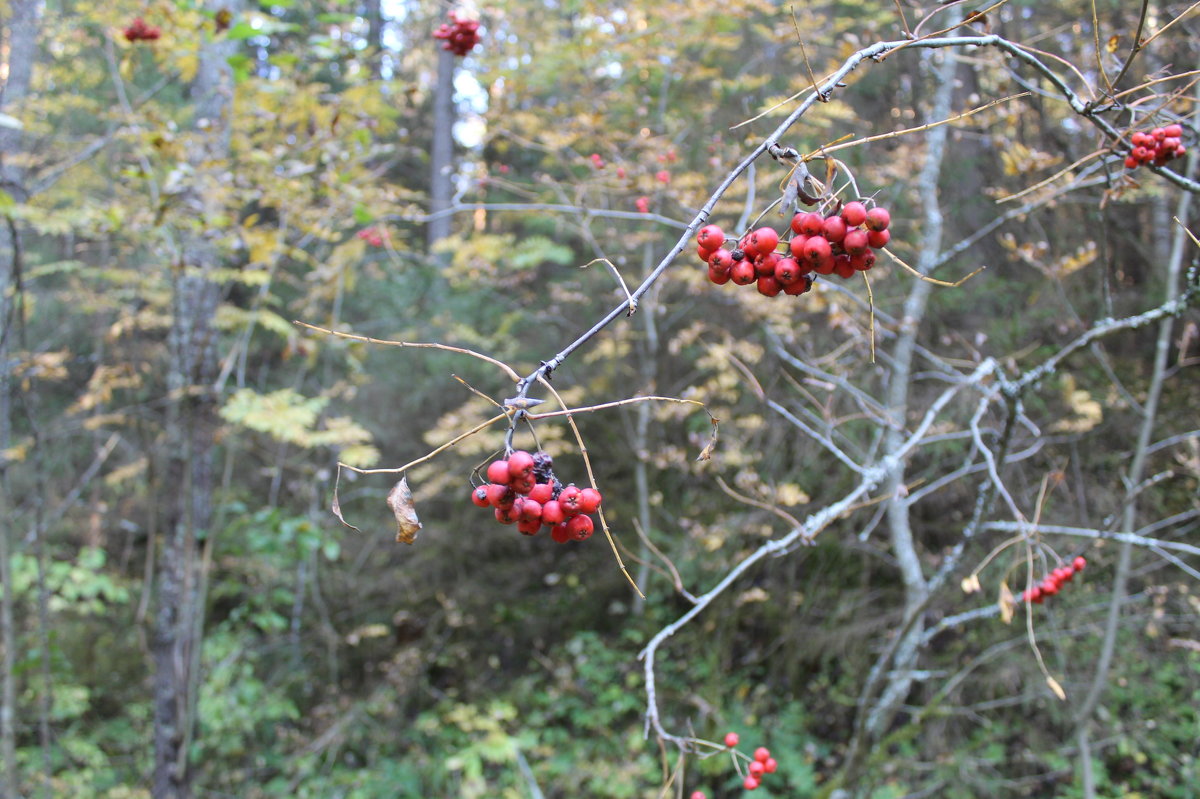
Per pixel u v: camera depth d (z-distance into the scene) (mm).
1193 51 4180
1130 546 4262
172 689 4547
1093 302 5398
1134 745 5000
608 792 5410
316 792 6012
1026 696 5020
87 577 6008
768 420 5750
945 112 4074
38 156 4695
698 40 4887
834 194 1194
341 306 7566
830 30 4773
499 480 1129
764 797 5344
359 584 7660
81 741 6367
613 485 7457
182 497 4637
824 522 2512
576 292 6703
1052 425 5398
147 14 3689
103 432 7398
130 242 5125
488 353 7098
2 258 4359
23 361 4188
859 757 3666
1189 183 1816
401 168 10125
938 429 4793
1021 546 5152
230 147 4109
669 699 6191
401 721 6801
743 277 1211
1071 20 5008
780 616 6277
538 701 6543
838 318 3775
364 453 3924
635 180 4188
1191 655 5074
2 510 4156
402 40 7848
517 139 4750
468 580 7902
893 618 5762
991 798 5102
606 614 7418
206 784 6078
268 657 7371
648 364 6543
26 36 4477
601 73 5488
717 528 5273
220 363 4695
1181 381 5590
